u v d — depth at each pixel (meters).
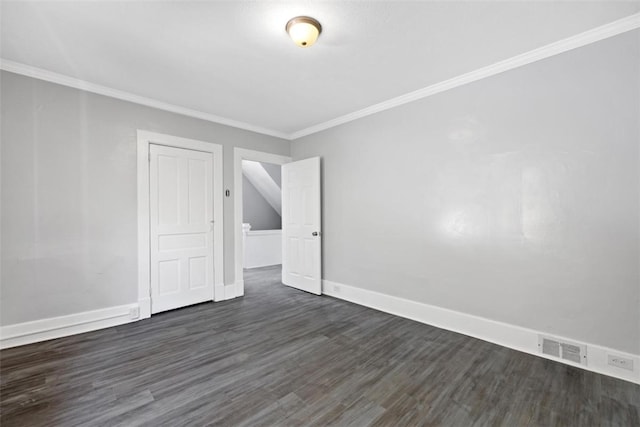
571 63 2.07
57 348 2.33
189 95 3.00
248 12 1.77
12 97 2.38
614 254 1.92
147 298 3.04
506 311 2.38
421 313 2.92
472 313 2.57
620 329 1.91
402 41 2.08
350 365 2.08
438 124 2.78
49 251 2.53
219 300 3.62
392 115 3.14
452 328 2.69
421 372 1.98
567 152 2.09
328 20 1.85
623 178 1.89
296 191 4.21
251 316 3.08
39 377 1.91
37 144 2.48
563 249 2.11
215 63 2.38
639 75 1.83
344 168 3.66
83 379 1.89
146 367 2.04
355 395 1.74
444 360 2.15
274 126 4.01
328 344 2.42
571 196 2.07
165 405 1.64
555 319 2.15
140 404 1.65
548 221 2.17
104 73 2.54
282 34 2.00
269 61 2.35
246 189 7.24
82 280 2.69
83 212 2.70
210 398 1.70
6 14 1.77
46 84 2.52
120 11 1.75
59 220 2.58
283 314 3.14
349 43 2.10
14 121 2.39
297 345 2.40
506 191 2.37
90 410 1.59
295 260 4.25
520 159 2.30
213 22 1.87
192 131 3.42
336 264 3.78
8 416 1.54
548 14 1.79
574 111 2.06
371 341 2.47
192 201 3.42
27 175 2.44
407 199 3.03
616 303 1.92
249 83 2.74
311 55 2.26
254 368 2.04
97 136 2.78
